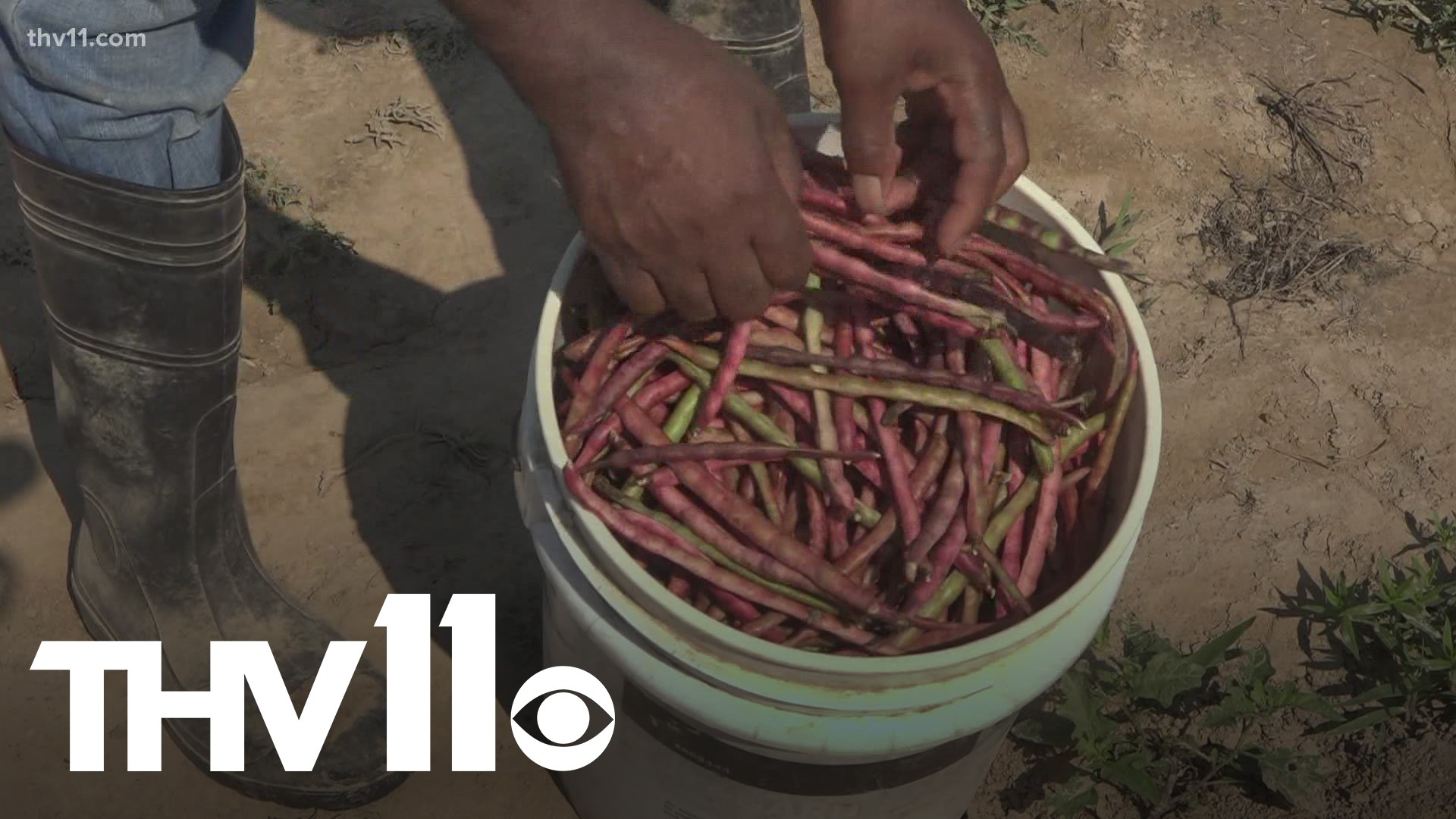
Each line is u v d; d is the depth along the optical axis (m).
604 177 1.41
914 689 1.52
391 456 2.61
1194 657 2.30
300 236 2.85
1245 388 2.79
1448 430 2.74
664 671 1.56
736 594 1.59
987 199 1.62
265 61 3.23
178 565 2.18
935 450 1.67
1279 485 2.64
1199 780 2.23
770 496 1.67
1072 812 2.14
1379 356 2.85
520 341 2.79
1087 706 2.20
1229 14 3.48
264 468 2.57
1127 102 3.28
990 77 1.58
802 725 1.54
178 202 1.76
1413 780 2.22
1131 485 1.67
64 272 1.83
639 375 1.67
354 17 3.32
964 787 1.92
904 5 1.51
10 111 1.71
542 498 1.64
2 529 2.49
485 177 3.05
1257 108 3.29
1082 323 1.76
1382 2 3.48
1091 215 3.09
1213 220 3.08
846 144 1.61
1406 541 2.57
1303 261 3.00
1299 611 2.46
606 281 1.80
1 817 2.16
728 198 1.39
